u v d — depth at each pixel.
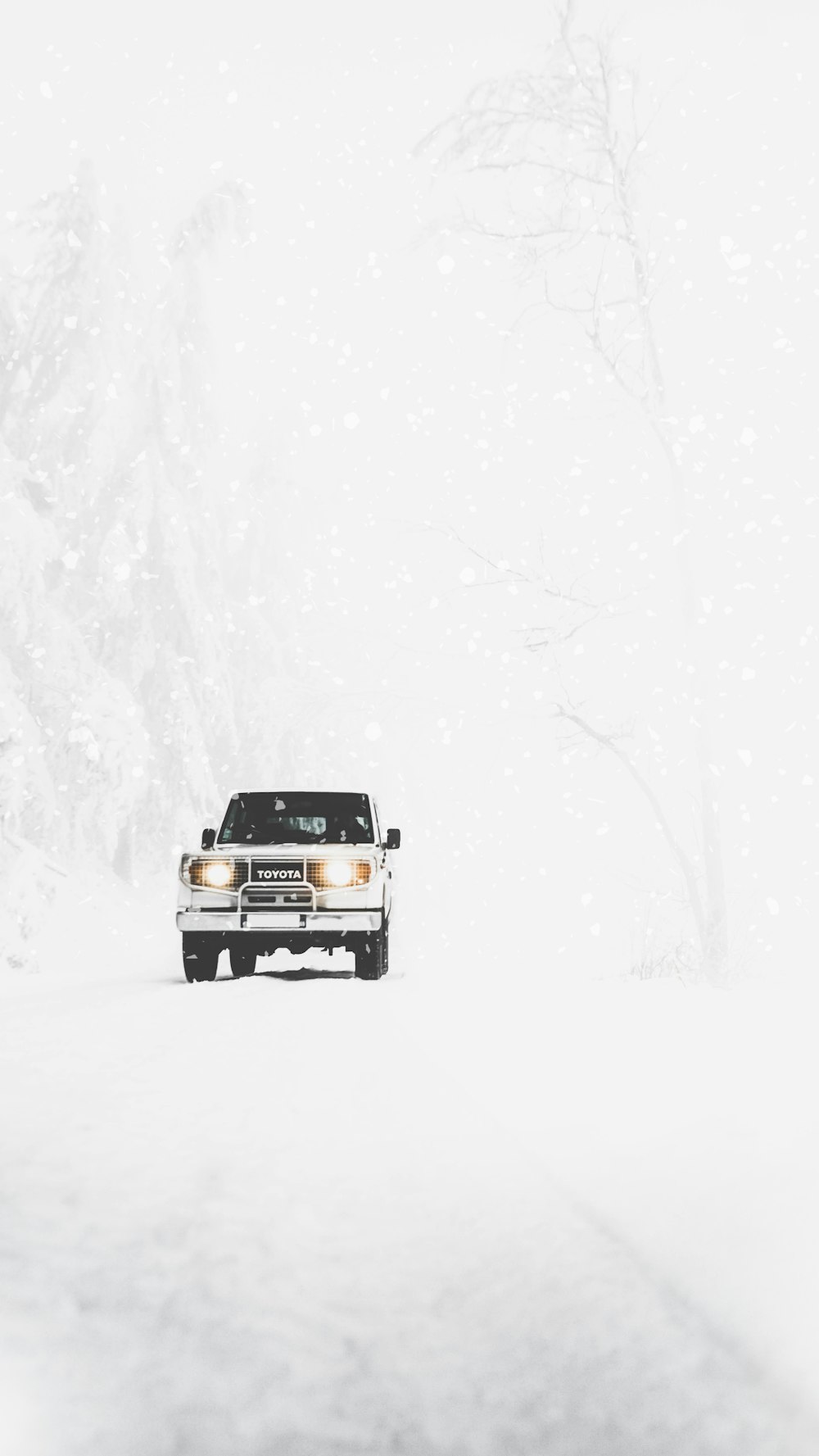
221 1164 3.93
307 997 9.41
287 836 12.84
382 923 11.72
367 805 13.09
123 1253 2.99
